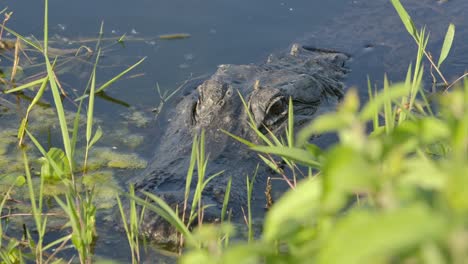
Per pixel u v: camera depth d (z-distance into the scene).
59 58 9.38
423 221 1.54
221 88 7.62
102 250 5.72
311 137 7.60
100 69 9.18
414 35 6.46
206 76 9.01
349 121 2.01
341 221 1.67
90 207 5.69
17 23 10.05
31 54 9.45
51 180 6.93
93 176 6.94
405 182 1.91
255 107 7.42
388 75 9.09
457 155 1.89
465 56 9.25
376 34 10.10
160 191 6.10
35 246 5.79
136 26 10.16
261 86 7.80
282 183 6.57
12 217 6.35
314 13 10.73
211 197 6.10
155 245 5.63
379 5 10.92
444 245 1.62
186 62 9.41
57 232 6.10
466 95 2.24
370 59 9.54
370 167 1.85
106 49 9.61
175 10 10.62
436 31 10.00
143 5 10.72
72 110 8.38
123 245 5.76
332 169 1.78
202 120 7.45
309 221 2.37
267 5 10.91
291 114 5.84
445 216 1.58
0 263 5.52
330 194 1.79
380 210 1.87
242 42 9.93
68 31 9.96
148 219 5.72
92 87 6.36
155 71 9.20
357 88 8.86
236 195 6.25
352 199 5.46
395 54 9.55
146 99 8.58
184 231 4.74
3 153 7.53
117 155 7.37
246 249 2.00
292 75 8.38
